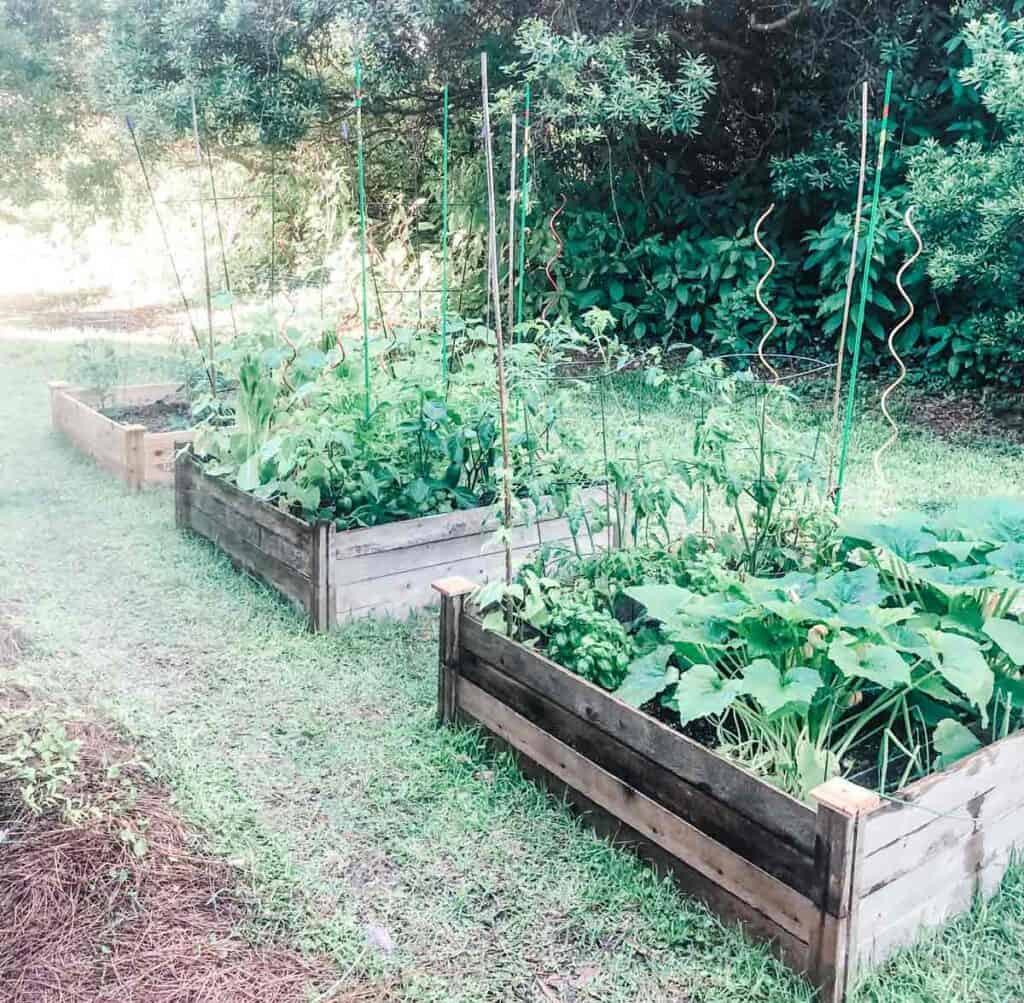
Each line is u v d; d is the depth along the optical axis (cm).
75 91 1134
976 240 631
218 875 240
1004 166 605
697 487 479
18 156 1162
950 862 222
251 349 450
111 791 264
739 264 847
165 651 354
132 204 1177
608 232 882
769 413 388
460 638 297
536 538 417
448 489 412
